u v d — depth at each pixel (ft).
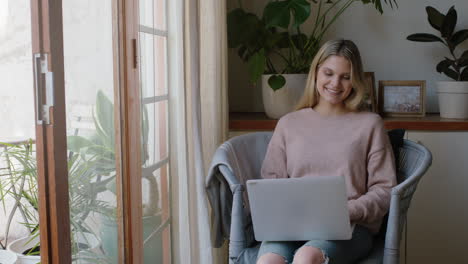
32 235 6.97
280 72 9.72
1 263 6.24
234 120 8.54
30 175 6.58
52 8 3.69
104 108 4.66
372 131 6.30
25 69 7.61
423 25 9.52
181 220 6.25
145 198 5.75
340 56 6.31
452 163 8.35
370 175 6.21
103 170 4.67
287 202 5.21
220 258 7.50
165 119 6.25
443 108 8.84
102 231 4.67
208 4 7.04
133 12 5.14
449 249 8.52
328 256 5.19
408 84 9.04
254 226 5.40
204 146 7.19
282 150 6.63
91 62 4.36
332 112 6.53
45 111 3.74
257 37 8.88
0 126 7.59
